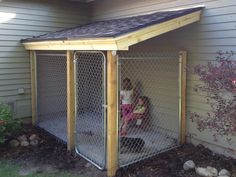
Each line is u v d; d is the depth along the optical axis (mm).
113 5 8266
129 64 7582
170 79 6574
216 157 5531
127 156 5652
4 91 7785
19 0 7797
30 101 8227
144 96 7270
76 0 8812
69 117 6160
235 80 4152
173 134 6574
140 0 7262
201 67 4895
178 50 6277
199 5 5781
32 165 5633
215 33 5520
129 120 6855
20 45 7934
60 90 8562
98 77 8062
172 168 5227
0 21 7559
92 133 7121
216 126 4566
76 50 5770
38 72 8180
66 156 6000
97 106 8133
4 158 5969
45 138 7062
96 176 5094
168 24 5254
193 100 6035
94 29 6488
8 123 6605
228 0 5258
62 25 8664
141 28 4836
